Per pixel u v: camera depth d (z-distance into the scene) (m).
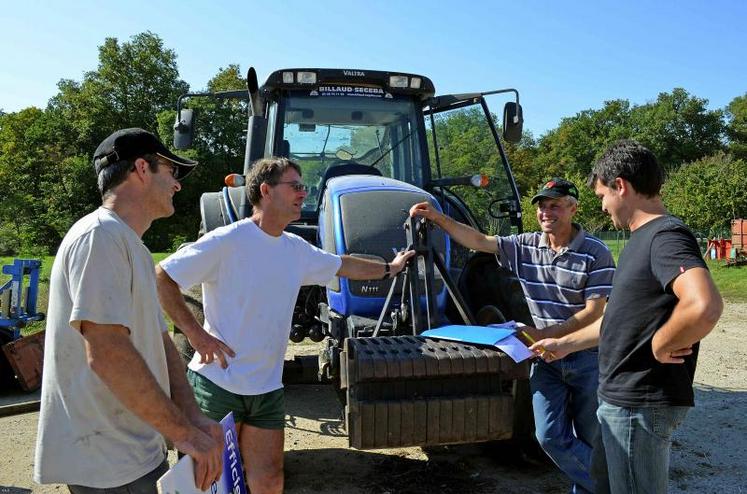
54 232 41.47
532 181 49.56
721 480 4.26
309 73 5.63
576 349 3.25
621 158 2.53
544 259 3.75
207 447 1.96
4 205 41.78
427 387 3.39
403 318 3.99
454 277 4.93
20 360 6.30
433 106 6.04
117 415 2.04
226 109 39.34
